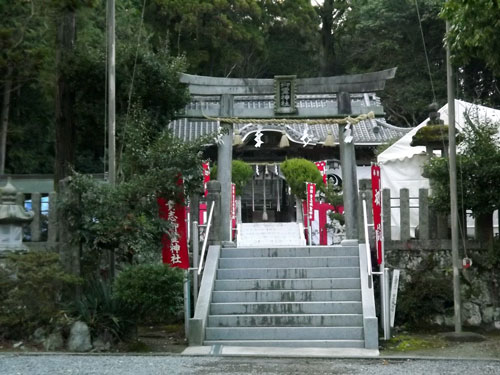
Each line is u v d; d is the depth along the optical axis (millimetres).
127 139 12039
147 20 27594
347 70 36281
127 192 10867
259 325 11586
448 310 12812
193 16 27469
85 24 19078
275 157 27219
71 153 15172
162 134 12172
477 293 12992
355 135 27250
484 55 10820
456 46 10969
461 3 9617
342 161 13812
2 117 21875
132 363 9188
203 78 13797
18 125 23656
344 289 12258
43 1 14445
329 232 18625
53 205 13336
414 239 13367
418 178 16656
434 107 15484
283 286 12422
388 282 12055
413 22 32375
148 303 10281
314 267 12852
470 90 29562
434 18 31109
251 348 10891
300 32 33312
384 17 32344
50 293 10898
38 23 16875
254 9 29969
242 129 25656
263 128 25609
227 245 13648
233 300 12164
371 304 11562
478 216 12977
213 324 11625
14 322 10703
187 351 10484
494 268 13086
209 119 13641
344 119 13445
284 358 9922
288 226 19250
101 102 15070
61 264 11375
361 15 33625
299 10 33031
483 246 13164
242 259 13008
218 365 9133
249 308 11867
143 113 13266
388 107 33406
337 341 11117
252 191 26859
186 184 11453
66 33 14898
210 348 10781
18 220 12719
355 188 13664
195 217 14195
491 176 12414
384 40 32938
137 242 10773
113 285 10836
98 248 11141
